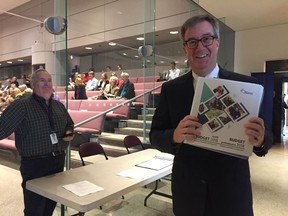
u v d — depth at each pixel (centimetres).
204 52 104
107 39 721
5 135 193
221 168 103
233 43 754
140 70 686
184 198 109
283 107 757
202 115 98
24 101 201
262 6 541
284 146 664
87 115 430
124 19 683
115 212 275
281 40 690
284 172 428
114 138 419
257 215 274
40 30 699
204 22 104
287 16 612
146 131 397
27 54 827
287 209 288
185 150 109
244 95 93
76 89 606
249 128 90
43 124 203
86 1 756
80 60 820
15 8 866
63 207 215
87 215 267
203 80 99
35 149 200
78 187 171
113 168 218
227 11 571
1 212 267
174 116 114
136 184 182
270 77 686
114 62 786
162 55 543
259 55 724
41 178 190
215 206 103
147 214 271
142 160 246
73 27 780
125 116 481
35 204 201
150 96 392
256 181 382
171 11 529
